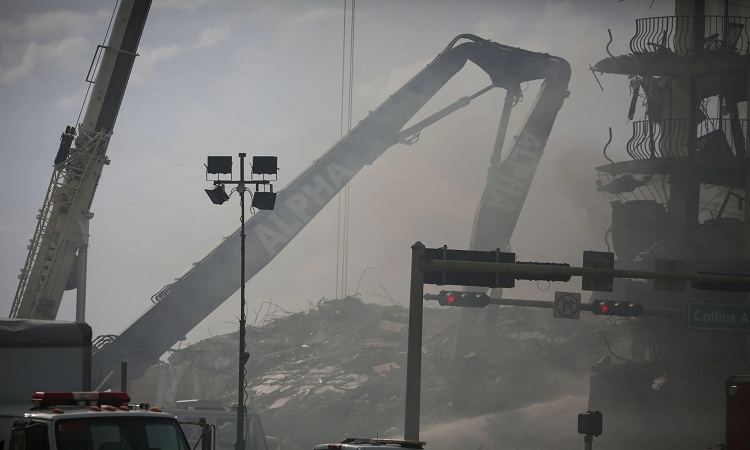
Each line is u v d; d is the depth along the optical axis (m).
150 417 20.03
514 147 87.81
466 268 46.12
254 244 80.69
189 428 42.81
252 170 49.12
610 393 83.69
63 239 71.19
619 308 57.56
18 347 23.80
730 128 88.56
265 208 49.72
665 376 85.81
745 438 39.66
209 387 98.25
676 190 87.50
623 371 83.38
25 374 23.86
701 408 80.06
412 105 84.88
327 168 83.06
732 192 89.00
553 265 47.22
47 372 24.17
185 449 20.23
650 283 84.62
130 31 73.75
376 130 84.06
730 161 84.38
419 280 46.31
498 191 87.19
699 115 89.06
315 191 82.44
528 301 58.00
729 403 40.22
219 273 78.88
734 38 85.94
